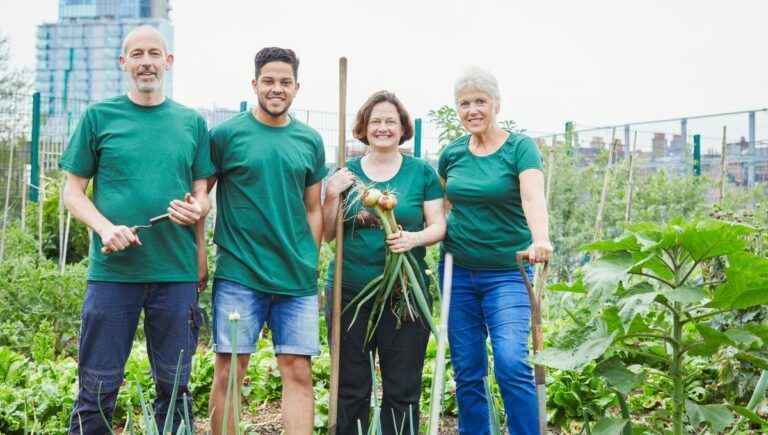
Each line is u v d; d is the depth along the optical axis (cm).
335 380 352
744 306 280
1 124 1434
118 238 320
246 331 350
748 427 428
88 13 16388
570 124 1334
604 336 284
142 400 251
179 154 344
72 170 340
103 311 338
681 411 294
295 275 357
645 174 1231
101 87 15950
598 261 288
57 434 474
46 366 583
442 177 404
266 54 350
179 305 348
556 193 1176
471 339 387
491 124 379
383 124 380
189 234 352
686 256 283
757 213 648
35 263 980
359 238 378
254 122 362
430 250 862
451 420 509
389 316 376
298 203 362
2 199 1365
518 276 375
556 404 493
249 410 535
